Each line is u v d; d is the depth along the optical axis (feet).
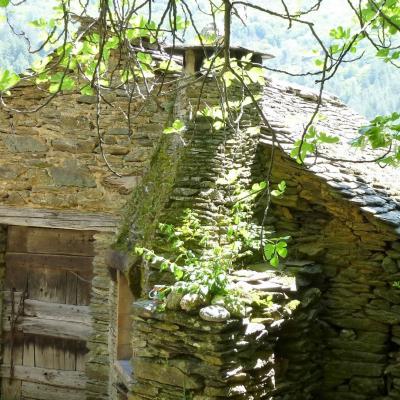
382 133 11.82
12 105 25.08
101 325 25.25
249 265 20.39
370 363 20.65
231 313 16.96
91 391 25.45
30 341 26.78
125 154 24.21
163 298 17.60
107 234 24.90
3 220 26.09
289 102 26.48
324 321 21.17
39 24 12.37
